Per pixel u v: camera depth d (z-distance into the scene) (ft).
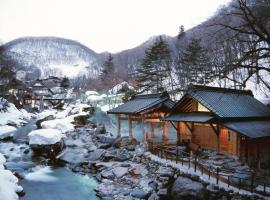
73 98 264.72
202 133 68.69
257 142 57.77
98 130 109.60
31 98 234.99
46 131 81.10
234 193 38.01
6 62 199.31
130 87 227.40
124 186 51.52
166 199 43.34
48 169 67.56
